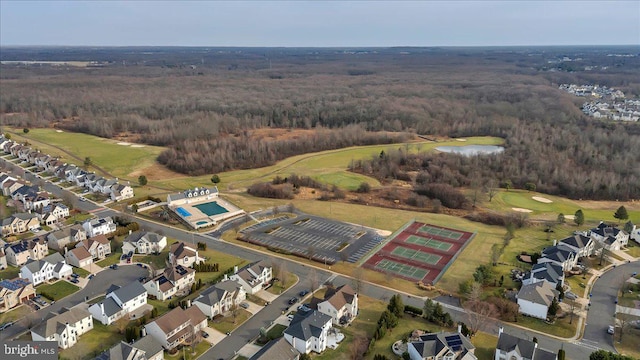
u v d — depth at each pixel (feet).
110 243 464.65
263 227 525.75
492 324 344.49
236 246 474.90
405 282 406.62
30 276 384.06
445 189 631.15
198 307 339.98
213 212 567.59
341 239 495.82
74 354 300.81
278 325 338.54
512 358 293.23
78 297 371.15
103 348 308.19
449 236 508.12
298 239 494.59
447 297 381.60
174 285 378.73
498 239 500.74
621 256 462.60
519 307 359.05
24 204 550.36
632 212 597.11
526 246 482.28
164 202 600.80
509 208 609.01
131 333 312.29
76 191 637.71
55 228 504.02
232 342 319.06
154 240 455.22
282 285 394.93
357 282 391.04
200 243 463.83
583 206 622.95
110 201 599.98
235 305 359.05
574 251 436.35
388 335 327.67
